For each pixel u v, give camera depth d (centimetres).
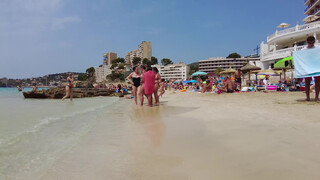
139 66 861
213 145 244
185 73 14225
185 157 212
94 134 329
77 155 236
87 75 16662
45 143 296
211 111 518
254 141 248
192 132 312
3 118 518
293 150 213
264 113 445
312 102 596
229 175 167
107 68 18225
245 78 3800
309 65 598
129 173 183
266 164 183
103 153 239
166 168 189
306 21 3412
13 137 328
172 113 527
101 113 579
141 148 250
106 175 182
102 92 2070
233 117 413
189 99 962
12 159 234
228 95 1067
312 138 251
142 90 762
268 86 1417
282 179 156
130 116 511
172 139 280
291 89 1287
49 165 211
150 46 17912
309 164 179
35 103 1059
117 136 314
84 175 184
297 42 3456
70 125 425
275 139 252
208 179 162
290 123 336
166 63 18125
